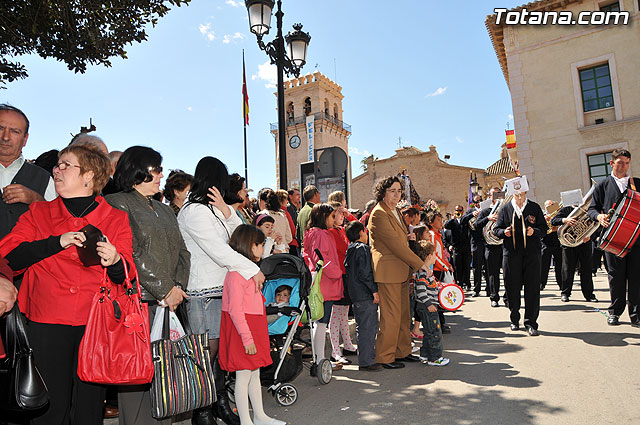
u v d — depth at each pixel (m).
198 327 3.38
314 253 4.77
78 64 7.52
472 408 3.53
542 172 18.41
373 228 4.96
